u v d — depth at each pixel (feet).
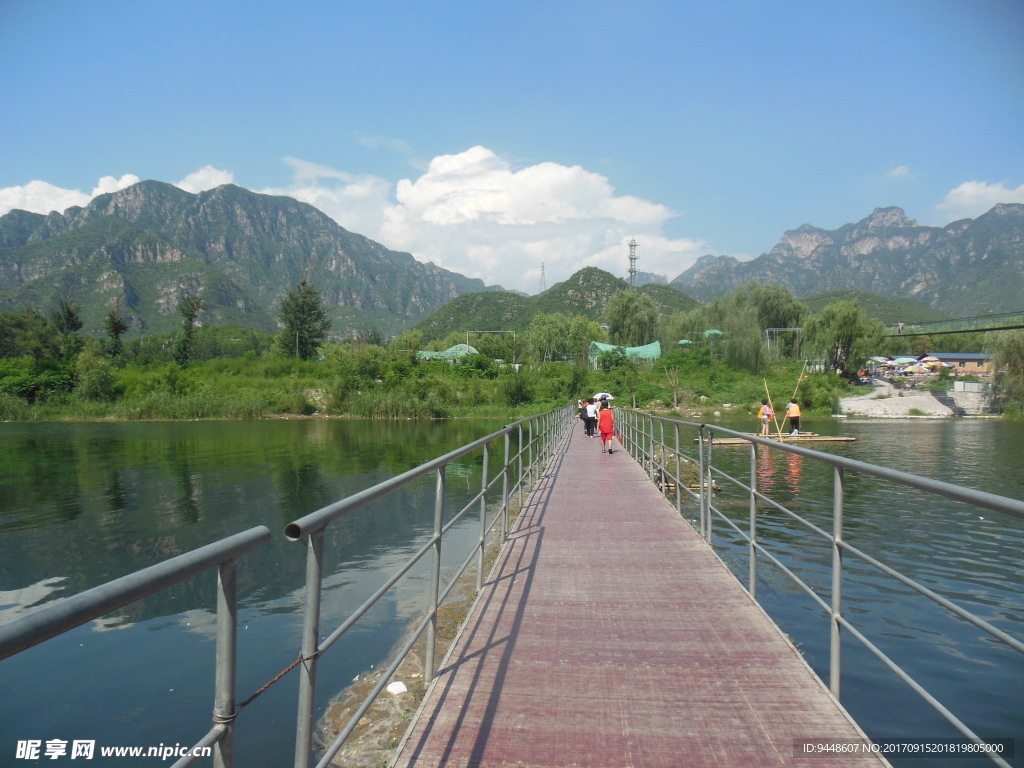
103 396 164.66
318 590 8.13
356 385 168.04
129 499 54.54
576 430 78.48
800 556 33.01
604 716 11.21
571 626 15.28
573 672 12.86
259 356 257.96
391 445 95.55
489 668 13.08
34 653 22.68
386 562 32.50
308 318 258.37
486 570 23.84
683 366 191.01
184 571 5.24
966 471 66.74
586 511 28.63
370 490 9.75
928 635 23.24
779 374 185.88
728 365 194.08
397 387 165.17
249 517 47.47
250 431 119.75
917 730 16.97
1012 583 29.43
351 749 14.25
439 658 18.97
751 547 17.21
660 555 21.40
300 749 7.85
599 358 203.72
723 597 17.17
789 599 26.63
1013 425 121.60
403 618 23.75
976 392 155.02
